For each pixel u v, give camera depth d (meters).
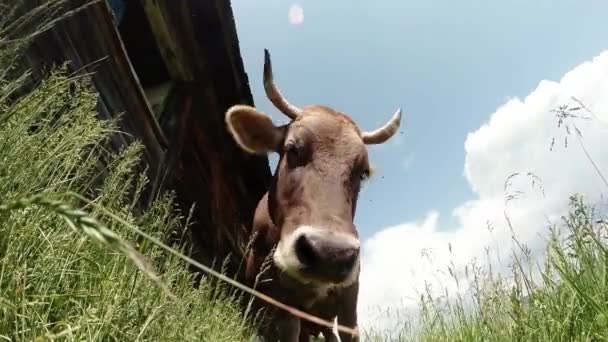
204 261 1.64
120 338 0.47
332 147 1.04
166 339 0.53
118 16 1.63
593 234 0.67
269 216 1.16
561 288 0.69
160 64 1.68
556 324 0.65
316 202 0.96
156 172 1.31
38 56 0.84
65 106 0.84
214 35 1.55
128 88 1.19
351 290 1.02
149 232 0.67
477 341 0.85
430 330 1.03
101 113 1.04
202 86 1.67
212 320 0.72
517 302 0.73
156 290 0.54
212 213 1.75
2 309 0.39
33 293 0.44
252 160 1.95
